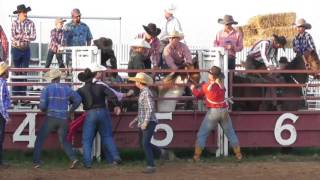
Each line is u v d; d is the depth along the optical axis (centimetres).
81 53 3228
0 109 2939
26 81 3319
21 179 2722
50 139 3189
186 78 3278
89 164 2991
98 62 3212
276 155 3428
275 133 3338
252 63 3522
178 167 3034
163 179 2734
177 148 3344
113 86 3198
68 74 3203
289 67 3547
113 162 3058
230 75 3306
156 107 3266
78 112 3195
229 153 3438
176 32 3281
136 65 3262
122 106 3256
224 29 3612
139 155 3416
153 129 2894
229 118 3166
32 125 3175
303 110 3394
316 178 2773
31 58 4159
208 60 3341
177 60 3291
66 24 3662
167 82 3262
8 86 3102
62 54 3647
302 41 3572
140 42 3266
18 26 3597
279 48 3744
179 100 3281
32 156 3266
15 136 3167
